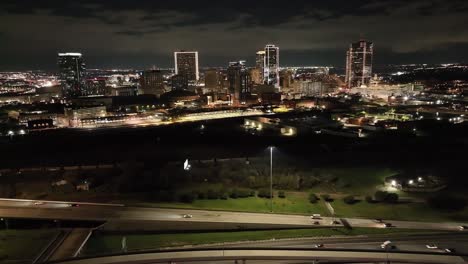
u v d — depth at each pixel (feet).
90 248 225.56
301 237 233.35
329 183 374.43
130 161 477.77
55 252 214.48
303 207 299.17
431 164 449.06
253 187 354.13
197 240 232.94
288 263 189.37
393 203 311.68
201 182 370.12
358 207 301.43
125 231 245.45
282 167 430.61
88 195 325.83
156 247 223.92
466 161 459.32
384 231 243.40
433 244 216.95
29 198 320.09
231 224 252.42
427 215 282.36
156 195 321.11
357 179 389.39
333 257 193.47
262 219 263.08
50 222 259.19
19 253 214.48
